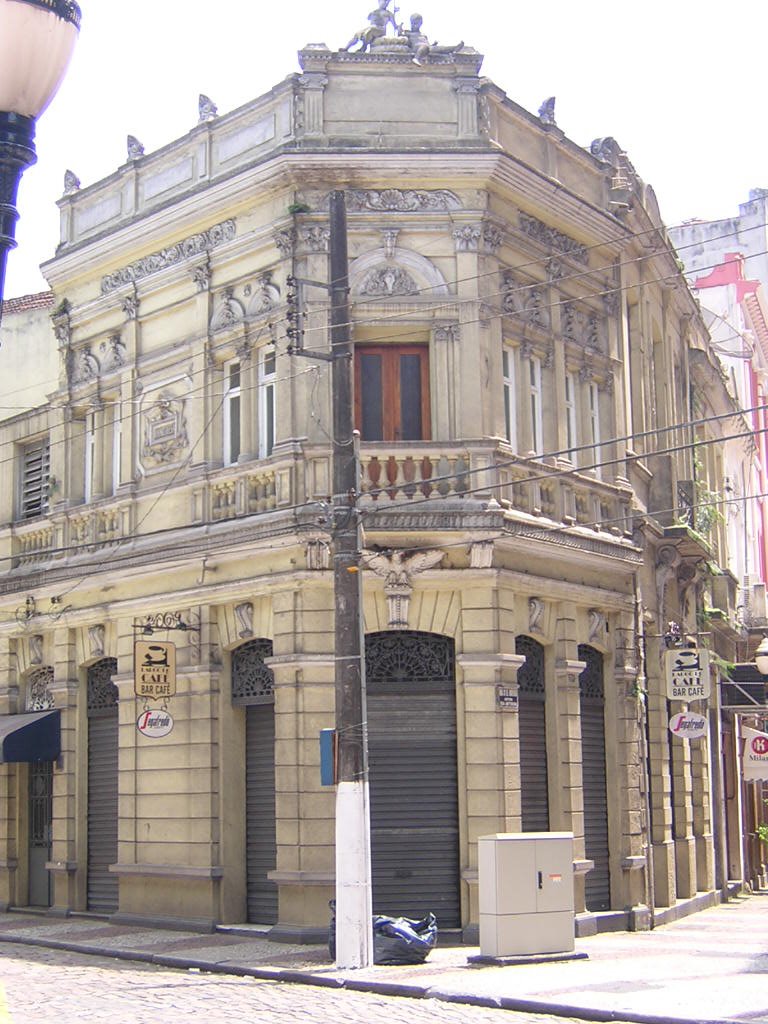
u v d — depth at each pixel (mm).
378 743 21938
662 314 31406
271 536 22359
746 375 49531
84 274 27375
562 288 25219
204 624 23672
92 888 26031
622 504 26328
